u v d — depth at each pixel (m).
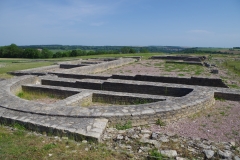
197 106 6.83
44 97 9.23
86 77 13.04
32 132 4.90
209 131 5.47
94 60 28.44
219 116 6.63
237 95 8.23
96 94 8.38
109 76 12.69
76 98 7.51
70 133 4.54
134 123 5.64
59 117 5.45
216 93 8.49
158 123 5.86
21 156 3.66
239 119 6.37
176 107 6.25
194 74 16.52
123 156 3.83
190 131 5.46
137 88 9.71
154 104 6.53
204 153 3.99
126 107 6.17
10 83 9.36
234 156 3.90
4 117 5.40
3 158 3.57
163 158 3.74
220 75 15.91
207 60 30.39
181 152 4.01
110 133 4.92
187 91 8.91
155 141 4.45
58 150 3.93
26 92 9.80
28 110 5.85
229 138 5.08
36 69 17.23
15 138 4.45
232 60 29.80
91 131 4.59
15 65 22.50
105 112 5.71
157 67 21.80
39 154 3.76
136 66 23.28
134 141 4.50
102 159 3.68
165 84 9.65
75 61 25.23
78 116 5.48
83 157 3.72
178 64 24.58
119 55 43.25
